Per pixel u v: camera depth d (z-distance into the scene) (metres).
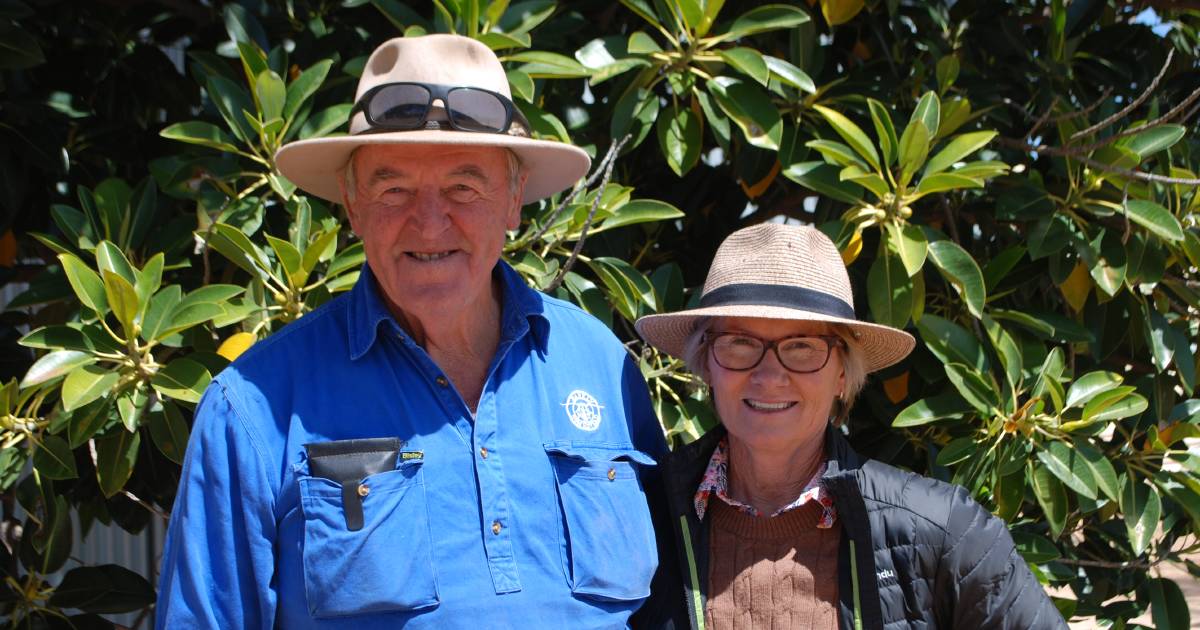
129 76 3.48
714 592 2.11
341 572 1.85
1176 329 3.20
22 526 3.20
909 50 3.39
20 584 3.16
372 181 1.99
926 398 2.88
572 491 2.09
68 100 3.20
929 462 2.98
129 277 2.56
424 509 1.94
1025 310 3.10
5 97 3.19
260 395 1.94
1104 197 2.96
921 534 1.99
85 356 2.49
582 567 2.04
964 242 3.30
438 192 1.99
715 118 2.87
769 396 2.06
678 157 2.90
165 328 2.51
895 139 2.76
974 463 2.78
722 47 3.16
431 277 1.99
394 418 1.99
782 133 2.91
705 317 2.16
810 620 2.03
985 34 3.38
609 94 3.15
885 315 2.72
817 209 3.21
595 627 2.04
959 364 2.70
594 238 3.13
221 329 2.92
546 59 2.74
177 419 2.56
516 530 2.00
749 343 2.07
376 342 2.05
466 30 2.72
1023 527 3.13
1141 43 3.53
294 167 2.16
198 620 1.86
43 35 3.41
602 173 3.31
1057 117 2.95
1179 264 3.14
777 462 2.13
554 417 2.16
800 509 2.11
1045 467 2.79
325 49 3.13
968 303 2.71
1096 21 3.41
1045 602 2.00
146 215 2.83
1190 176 2.90
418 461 1.96
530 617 1.96
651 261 3.49
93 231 2.79
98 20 3.44
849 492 2.00
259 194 2.89
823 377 2.07
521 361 2.17
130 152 3.34
